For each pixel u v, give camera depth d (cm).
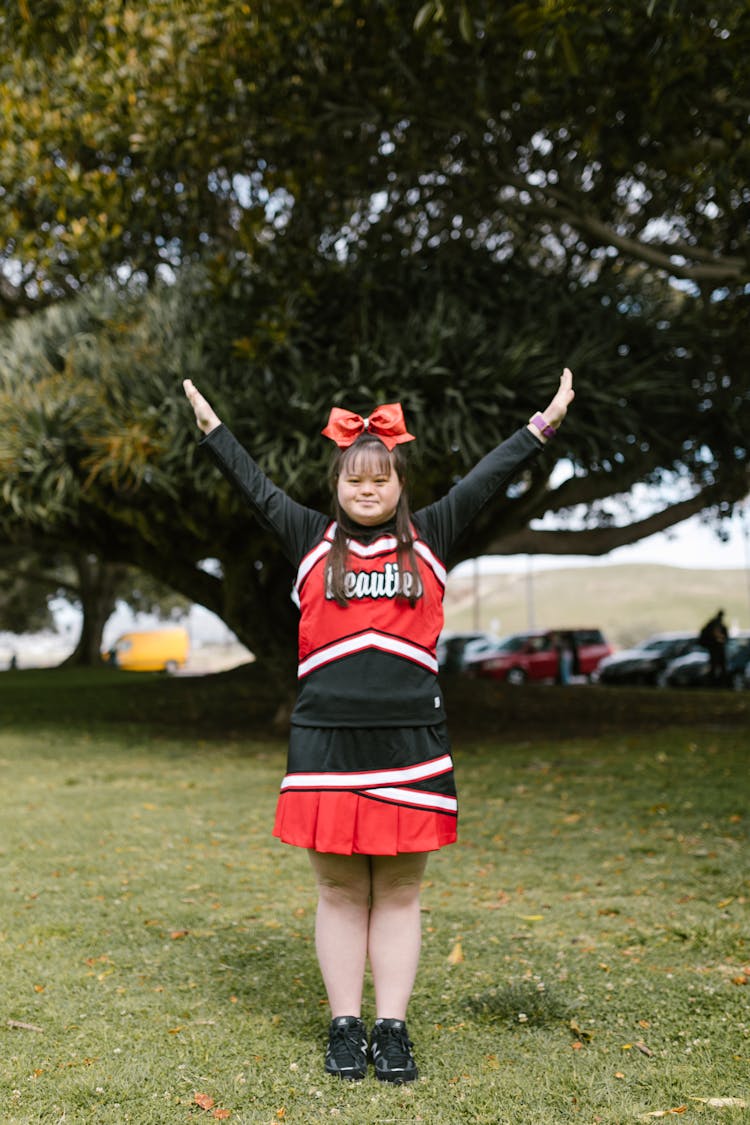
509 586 10462
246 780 788
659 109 617
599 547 1189
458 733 1157
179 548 1065
